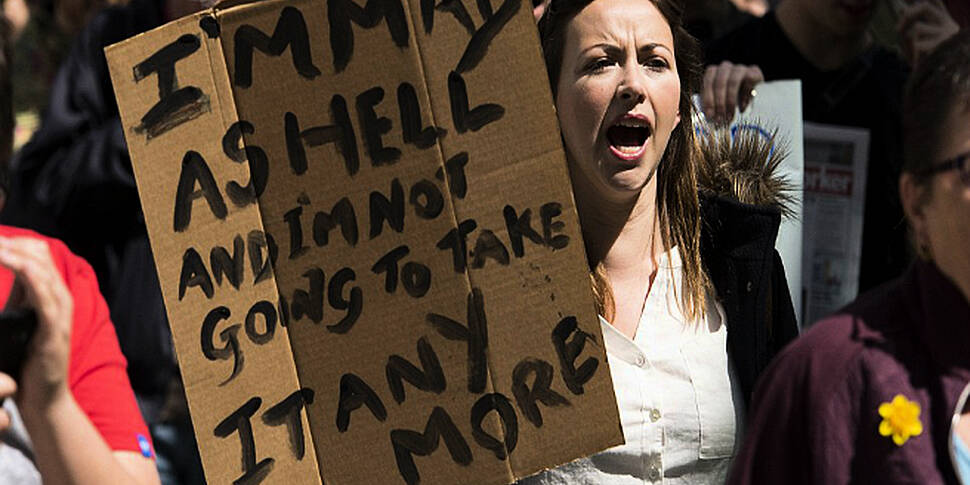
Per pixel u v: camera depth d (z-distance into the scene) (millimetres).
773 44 9477
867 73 9336
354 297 5801
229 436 5789
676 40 6680
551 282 5777
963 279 4766
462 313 5781
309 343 5812
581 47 6395
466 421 5797
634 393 6363
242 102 5762
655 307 6555
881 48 9531
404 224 5777
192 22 5730
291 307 5809
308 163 5773
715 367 6492
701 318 6578
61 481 5355
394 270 5793
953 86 4746
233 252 5781
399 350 5801
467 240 5773
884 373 4785
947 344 4754
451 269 5777
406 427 5816
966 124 4711
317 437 5828
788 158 8148
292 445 5816
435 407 5801
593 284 6484
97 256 10039
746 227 6648
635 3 6430
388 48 5742
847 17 9125
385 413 5812
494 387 5793
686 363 6457
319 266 5797
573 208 5762
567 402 5789
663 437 6340
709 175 6922
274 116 5762
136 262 9891
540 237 5777
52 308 5152
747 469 5027
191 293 5773
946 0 9047
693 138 6801
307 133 5766
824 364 4867
